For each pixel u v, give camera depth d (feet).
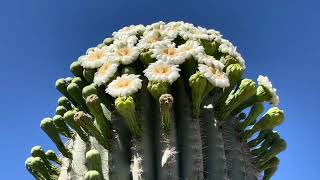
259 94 5.15
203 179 4.67
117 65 5.02
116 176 4.70
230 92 5.05
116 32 5.62
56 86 5.51
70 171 4.92
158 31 5.19
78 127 4.93
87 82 5.38
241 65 5.26
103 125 4.84
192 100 4.85
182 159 4.72
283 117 5.06
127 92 4.79
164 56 4.97
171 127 4.75
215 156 4.78
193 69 4.99
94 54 5.21
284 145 5.17
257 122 5.08
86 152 4.93
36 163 5.09
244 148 5.06
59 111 5.39
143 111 4.85
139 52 5.08
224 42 5.32
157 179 4.65
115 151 4.78
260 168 5.19
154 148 4.74
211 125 4.90
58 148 5.06
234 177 4.85
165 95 4.67
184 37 5.23
